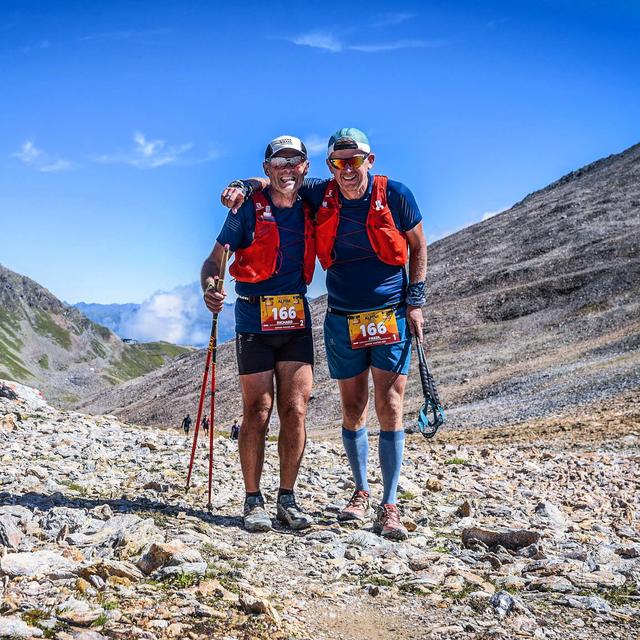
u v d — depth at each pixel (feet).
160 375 476.54
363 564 16.72
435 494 26.03
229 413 322.96
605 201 475.72
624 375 164.86
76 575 13.57
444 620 13.75
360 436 21.04
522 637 12.98
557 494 28.94
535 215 510.17
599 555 18.66
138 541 15.88
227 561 15.94
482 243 487.20
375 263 19.62
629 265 334.24
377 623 13.61
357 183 19.12
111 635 11.37
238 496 22.97
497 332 309.01
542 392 178.29
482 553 18.26
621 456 49.70
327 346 20.67
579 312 301.02
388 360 19.69
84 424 38.17
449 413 184.03
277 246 18.97
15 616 11.60
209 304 19.22
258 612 13.00
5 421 33.27
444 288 408.46
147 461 28.86
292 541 18.19
